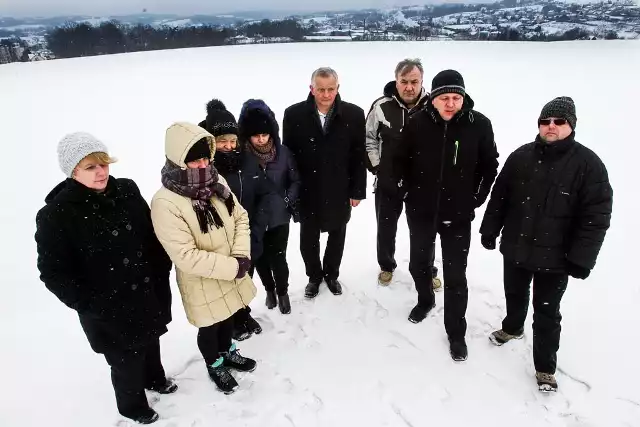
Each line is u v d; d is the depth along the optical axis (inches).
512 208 97.0
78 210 71.5
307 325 125.2
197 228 84.2
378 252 139.0
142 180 245.9
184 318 128.6
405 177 111.8
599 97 408.2
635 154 258.2
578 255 87.1
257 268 127.0
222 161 100.6
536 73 538.6
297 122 115.1
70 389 104.8
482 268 149.7
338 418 96.3
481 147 103.0
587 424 92.2
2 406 100.4
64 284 72.1
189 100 442.6
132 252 79.0
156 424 95.5
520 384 103.0
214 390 104.0
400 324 124.3
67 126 363.6
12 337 123.7
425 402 99.6
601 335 116.2
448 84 94.4
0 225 196.9
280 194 113.7
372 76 538.0
